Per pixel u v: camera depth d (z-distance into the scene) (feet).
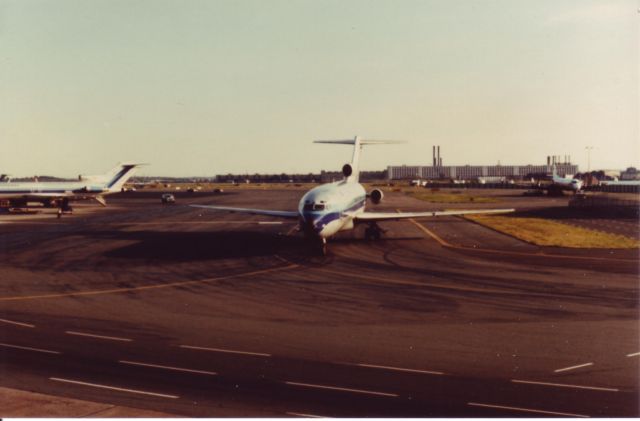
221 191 602.85
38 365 53.98
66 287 94.07
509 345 60.13
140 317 73.15
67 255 132.46
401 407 43.47
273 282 96.94
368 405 43.88
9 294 88.43
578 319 71.10
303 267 112.78
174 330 66.64
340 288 91.45
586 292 87.45
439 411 42.65
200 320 71.36
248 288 91.91
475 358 55.72
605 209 270.87
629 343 60.90
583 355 56.65
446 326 67.97
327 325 68.64
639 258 122.93
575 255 127.85
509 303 79.97
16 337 63.93
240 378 50.16
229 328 67.46
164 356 56.65
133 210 303.89
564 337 63.21
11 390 47.11
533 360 55.11
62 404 43.83
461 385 48.32
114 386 48.32
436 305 79.00
